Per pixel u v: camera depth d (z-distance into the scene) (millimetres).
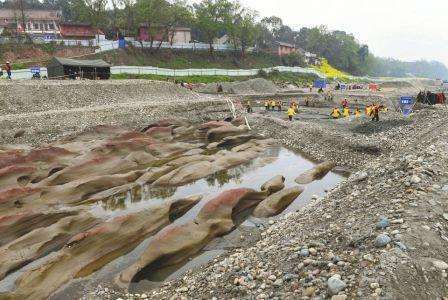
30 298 14562
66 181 27000
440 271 10336
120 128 41875
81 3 98375
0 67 67438
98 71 65250
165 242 17156
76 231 19859
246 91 80125
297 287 10773
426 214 12836
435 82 160500
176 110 53500
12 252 17438
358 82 133500
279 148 38094
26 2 121125
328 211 16953
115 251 18047
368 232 12469
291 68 117250
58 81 55500
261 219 21375
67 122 42781
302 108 64188
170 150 35094
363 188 17969
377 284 9648
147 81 63969
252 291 11508
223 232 19438
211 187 27016
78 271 16359
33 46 81875
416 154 19375
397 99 70125
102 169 28969
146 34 98938
